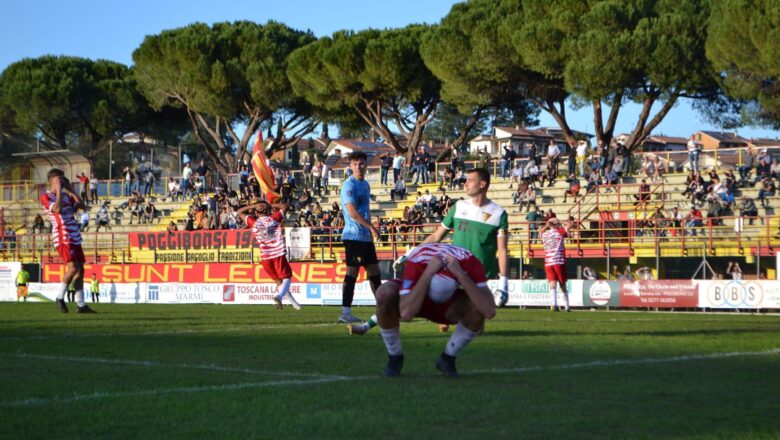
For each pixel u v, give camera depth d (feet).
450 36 135.23
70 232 53.67
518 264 102.99
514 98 150.00
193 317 50.39
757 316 62.39
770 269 92.94
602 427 17.06
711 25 113.60
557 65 127.13
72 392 21.09
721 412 18.69
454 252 22.35
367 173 158.51
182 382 22.70
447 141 310.24
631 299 78.64
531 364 26.68
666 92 130.11
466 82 137.69
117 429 16.80
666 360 27.96
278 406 19.12
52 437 16.06
